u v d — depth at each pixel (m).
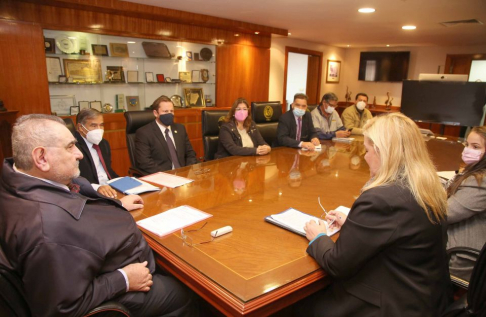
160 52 4.36
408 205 0.98
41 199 1.01
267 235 1.30
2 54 3.15
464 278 1.41
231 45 5.08
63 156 1.08
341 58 8.17
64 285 0.95
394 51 7.52
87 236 1.04
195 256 1.14
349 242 1.00
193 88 4.88
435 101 4.62
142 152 2.62
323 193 1.80
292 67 7.88
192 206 1.59
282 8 3.66
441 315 1.07
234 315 0.93
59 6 3.36
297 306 1.26
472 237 1.48
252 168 2.32
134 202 1.59
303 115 3.49
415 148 1.05
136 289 1.14
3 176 1.07
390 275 1.02
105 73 3.96
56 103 3.65
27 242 0.93
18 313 0.95
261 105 3.59
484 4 3.21
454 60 6.86
